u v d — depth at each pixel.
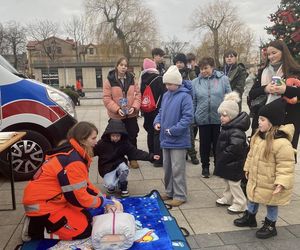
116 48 35.88
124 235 3.00
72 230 3.15
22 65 49.16
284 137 3.27
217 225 3.70
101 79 56.88
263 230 3.43
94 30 36.31
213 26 46.22
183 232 3.50
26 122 5.20
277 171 3.23
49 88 5.46
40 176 3.20
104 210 3.44
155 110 5.87
